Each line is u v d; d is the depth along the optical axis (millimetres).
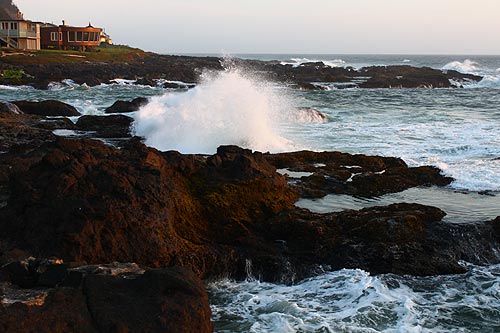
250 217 12266
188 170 12859
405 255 11016
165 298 7484
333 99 45219
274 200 12867
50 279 8203
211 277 10641
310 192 14422
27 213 10633
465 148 20922
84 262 9055
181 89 55781
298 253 11195
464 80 67875
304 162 17891
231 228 11758
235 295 10031
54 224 10141
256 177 13125
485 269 11062
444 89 60125
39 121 26297
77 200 10211
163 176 11711
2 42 74188
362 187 15117
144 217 10320
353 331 8648
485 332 8867
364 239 11477
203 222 11766
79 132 24328
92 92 49062
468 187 15609
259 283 10617
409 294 9984
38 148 16641
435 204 13938
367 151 20734
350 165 17688
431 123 28453
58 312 7039
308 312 9258
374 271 10781
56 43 84062
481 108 36875
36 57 67438
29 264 8578
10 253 9391
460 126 27297
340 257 11031
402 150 20922
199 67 79062
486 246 11672
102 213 9930
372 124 27953
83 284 7707
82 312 7176
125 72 66812
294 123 27516
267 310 9391
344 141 22734
